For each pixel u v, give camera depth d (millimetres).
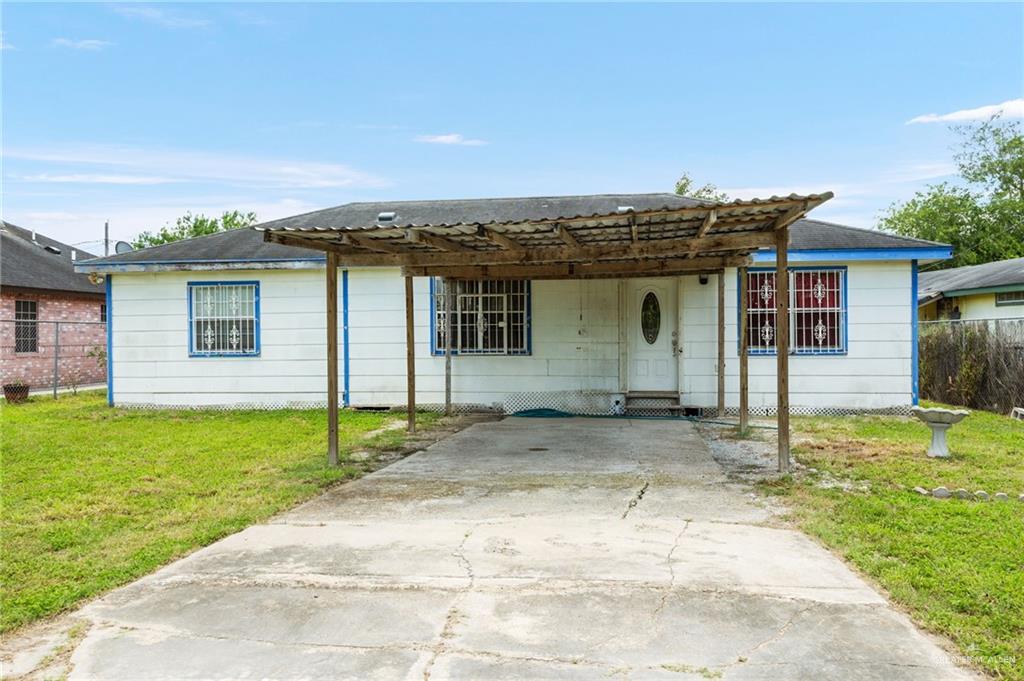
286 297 13031
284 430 10500
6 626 3441
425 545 4691
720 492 6258
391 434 10047
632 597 3705
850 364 11750
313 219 14180
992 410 12531
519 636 3256
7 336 18594
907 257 11344
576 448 8781
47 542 4840
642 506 5766
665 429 10477
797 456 7898
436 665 2984
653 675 2873
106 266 13031
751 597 3693
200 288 13211
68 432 10328
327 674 2920
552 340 12555
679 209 5969
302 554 4535
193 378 13227
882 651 3078
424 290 12766
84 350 21250
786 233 6840
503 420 11680
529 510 5672
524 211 13758
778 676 2859
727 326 12141
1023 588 3723
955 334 14133
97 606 3725
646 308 12477
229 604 3703
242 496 6191
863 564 4195
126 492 6344
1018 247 33656
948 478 6539
